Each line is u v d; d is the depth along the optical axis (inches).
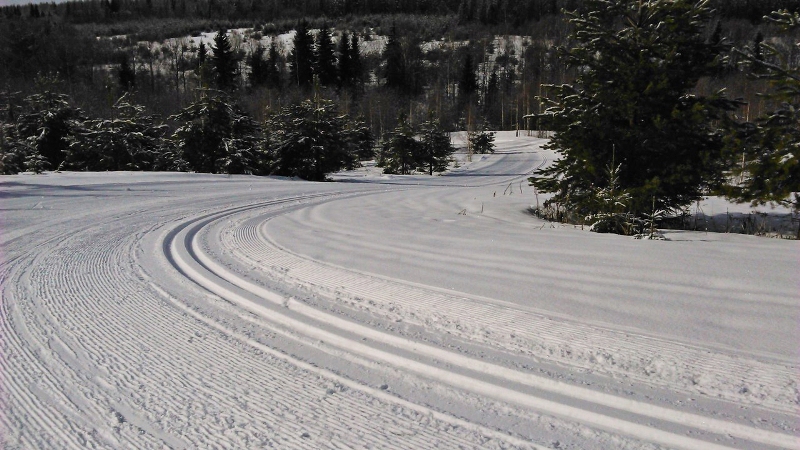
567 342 135.2
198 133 1090.1
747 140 322.3
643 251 231.8
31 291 193.8
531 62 3440.0
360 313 162.7
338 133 1163.9
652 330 139.6
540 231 302.2
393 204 479.5
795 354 122.0
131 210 422.3
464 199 527.2
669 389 111.3
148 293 191.3
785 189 313.4
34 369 130.1
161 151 1232.8
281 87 3038.9
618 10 337.7
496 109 3250.5
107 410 110.8
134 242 286.0
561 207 429.7
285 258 236.8
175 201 495.2
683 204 351.6
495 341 138.3
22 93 1729.8
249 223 352.5
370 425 103.4
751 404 104.2
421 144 1628.9
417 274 203.0
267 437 99.9
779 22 330.6
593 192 342.6
